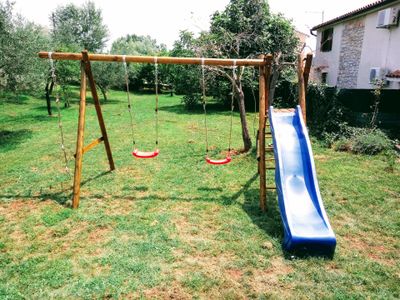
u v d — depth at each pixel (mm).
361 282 4328
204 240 5336
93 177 8367
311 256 4875
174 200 6934
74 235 5539
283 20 17906
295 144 6430
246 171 8766
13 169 9102
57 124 16438
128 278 4387
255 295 4074
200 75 19141
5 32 12453
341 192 7266
